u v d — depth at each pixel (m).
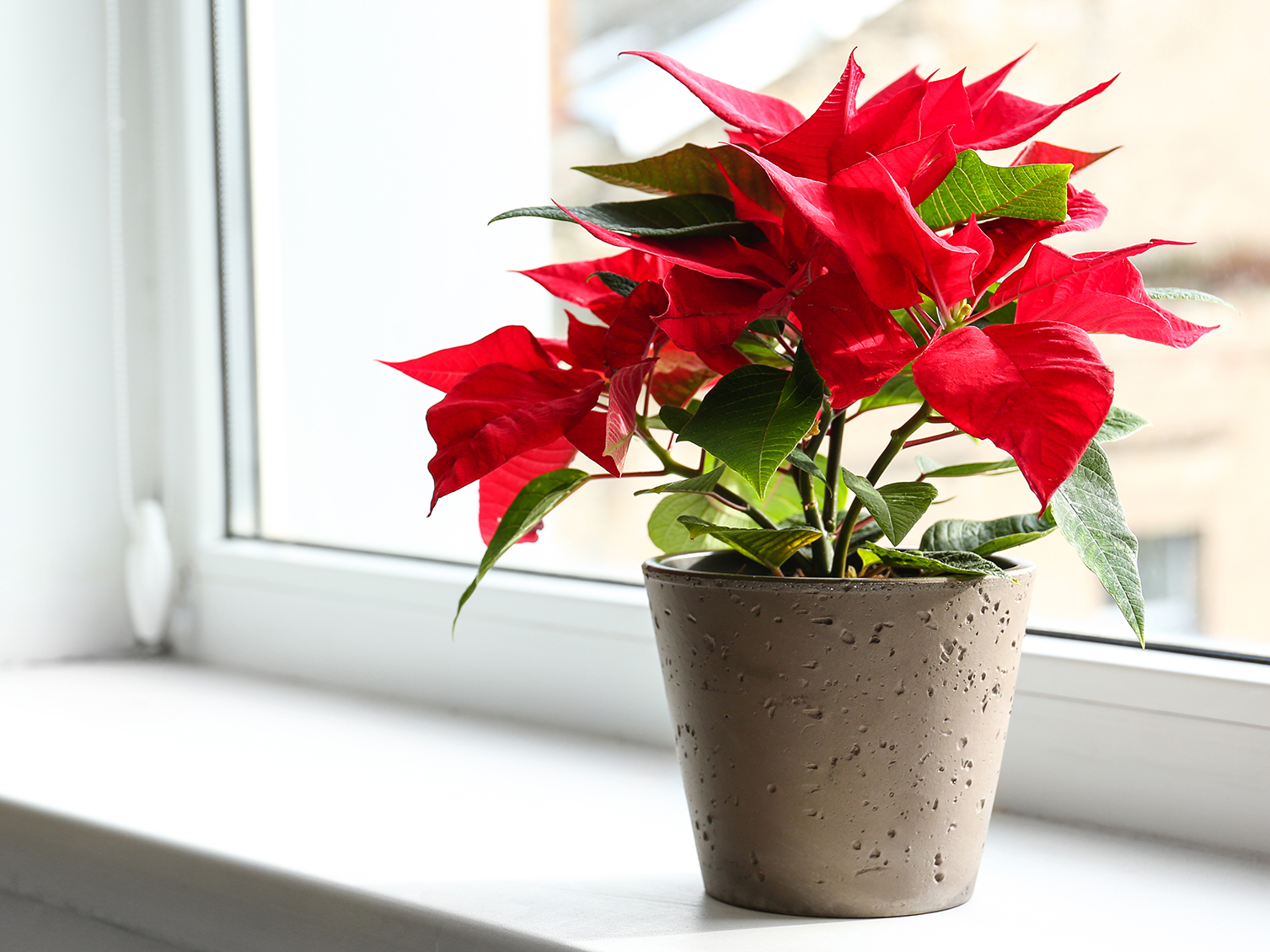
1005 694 1.16
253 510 1.79
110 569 1.76
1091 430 1.04
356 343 1.85
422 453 1.81
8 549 1.67
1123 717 1.29
